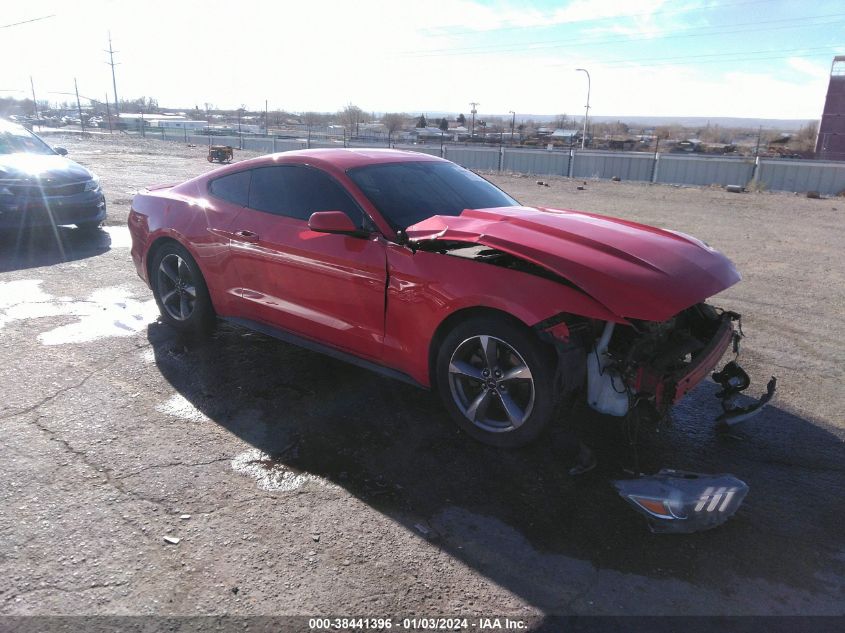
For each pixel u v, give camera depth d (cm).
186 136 5403
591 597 229
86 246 779
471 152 3734
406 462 313
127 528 257
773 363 457
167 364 423
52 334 471
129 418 347
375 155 419
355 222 365
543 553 251
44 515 263
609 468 312
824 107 5528
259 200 417
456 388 329
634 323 305
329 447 324
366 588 230
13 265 670
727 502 271
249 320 433
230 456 313
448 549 252
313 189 389
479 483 297
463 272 311
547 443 334
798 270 790
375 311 349
